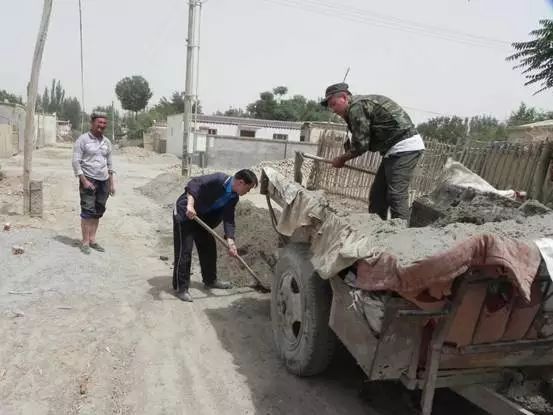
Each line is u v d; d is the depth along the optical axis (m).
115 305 5.12
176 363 4.07
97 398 3.48
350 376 4.01
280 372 4.02
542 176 7.21
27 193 8.51
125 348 4.23
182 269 5.40
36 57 8.30
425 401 2.75
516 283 2.30
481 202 3.90
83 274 5.84
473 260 2.34
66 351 4.07
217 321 4.96
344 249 3.01
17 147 28.48
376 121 4.37
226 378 3.89
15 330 4.35
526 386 3.07
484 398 2.87
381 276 2.65
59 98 97.56
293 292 4.02
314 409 3.53
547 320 2.84
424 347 2.81
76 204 10.89
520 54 12.29
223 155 28.11
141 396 3.56
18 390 3.49
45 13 8.28
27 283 5.38
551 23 11.61
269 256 6.41
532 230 2.71
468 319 2.68
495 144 8.12
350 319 3.11
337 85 4.45
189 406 3.49
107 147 6.80
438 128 28.48
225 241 5.48
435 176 7.79
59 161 24.73
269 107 57.03
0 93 56.62
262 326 4.91
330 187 7.70
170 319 4.92
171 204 11.85
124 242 7.76
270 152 28.55
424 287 2.43
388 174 4.45
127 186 15.97
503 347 2.82
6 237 6.90
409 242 2.68
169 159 32.88
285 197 4.23
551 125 13.58
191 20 18.39
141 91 72.56
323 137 8.86
